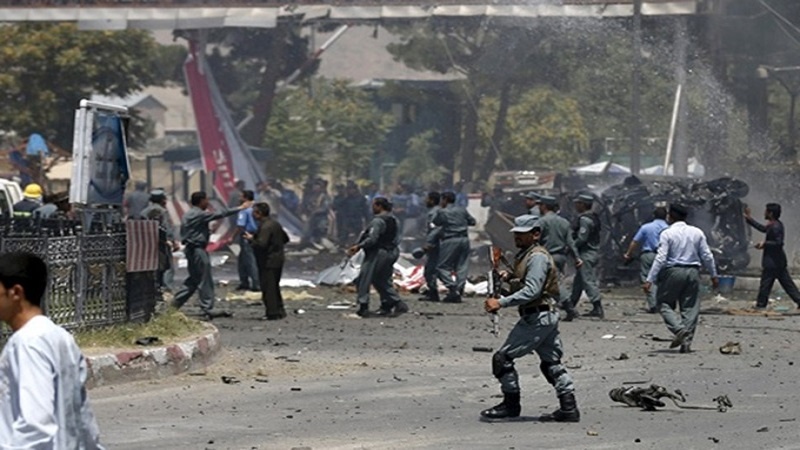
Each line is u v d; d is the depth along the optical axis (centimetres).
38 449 1116
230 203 8919
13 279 1197
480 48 11638
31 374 1129
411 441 2153
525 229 2375
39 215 3020
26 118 11262
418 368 3166
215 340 3266
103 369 2795
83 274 2994
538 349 2380
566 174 9031
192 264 4400
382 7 9088
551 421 2375
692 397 2681
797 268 6856
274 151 13338
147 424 2322
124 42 11669
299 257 8625
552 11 8538
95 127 3216
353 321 4381
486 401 2639
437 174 13112
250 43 12744
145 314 3288
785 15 7856
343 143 13575
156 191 5050
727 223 6159
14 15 9219
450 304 5066
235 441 2152
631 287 6000
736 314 4672
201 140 9906
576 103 12275
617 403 2608
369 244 4509
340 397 2678
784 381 2912
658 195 6109
